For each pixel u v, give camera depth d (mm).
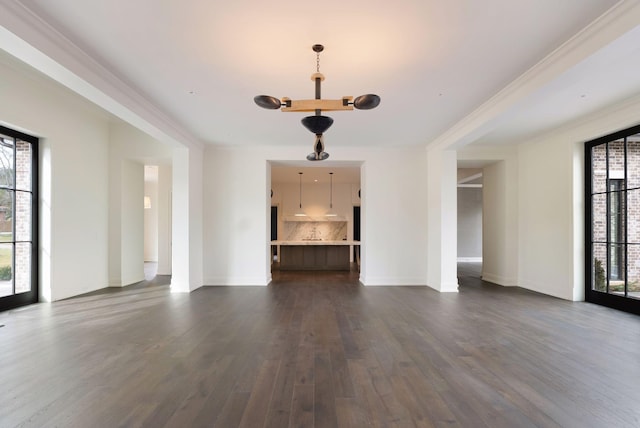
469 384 2629
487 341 3609
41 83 5016
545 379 2719
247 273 7152
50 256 5332
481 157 7070
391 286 7020
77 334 3795
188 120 5379
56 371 2830
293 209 12664
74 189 5805
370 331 3947
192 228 6496
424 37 3000
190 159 6387
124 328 4027
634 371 2871
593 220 5531
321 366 2951
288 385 2596
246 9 2623
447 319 4473
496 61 3414
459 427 2070
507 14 2666
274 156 7176
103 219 6582
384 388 2557
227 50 3240
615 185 5141
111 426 2057
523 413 2227
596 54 2799
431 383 2643
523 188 6918
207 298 5750
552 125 5648
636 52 3191
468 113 4996
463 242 12867
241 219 7168
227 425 2070
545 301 5582
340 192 12727
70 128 5695
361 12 2658
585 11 2615
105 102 3912
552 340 3643
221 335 3779
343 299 5719
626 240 4977
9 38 2605
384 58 3371
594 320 4438
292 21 2775
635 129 4785
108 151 6730
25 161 5125
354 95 4281
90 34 2971
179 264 6340
